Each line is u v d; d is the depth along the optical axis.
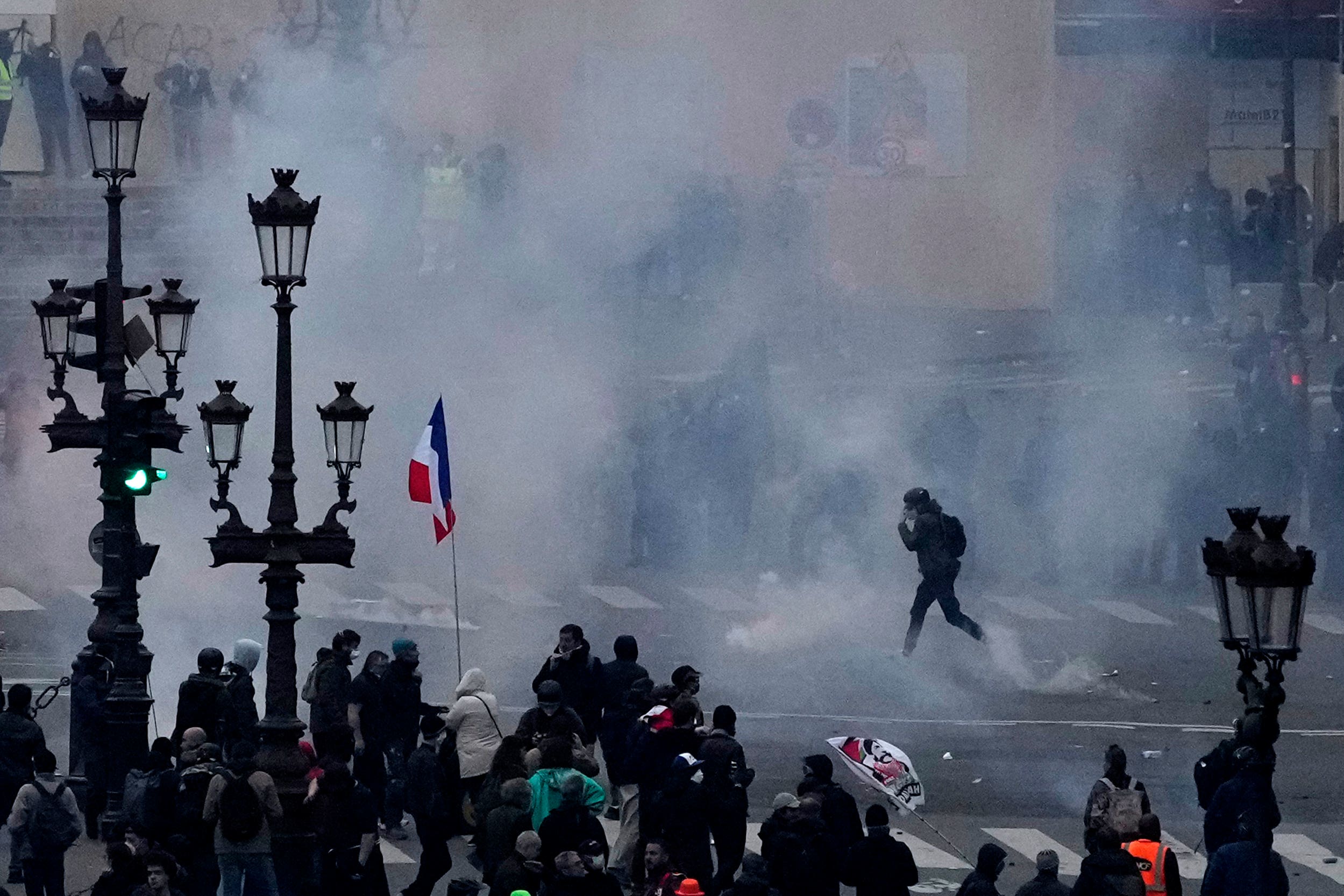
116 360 64.94
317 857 54.88
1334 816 74.62
